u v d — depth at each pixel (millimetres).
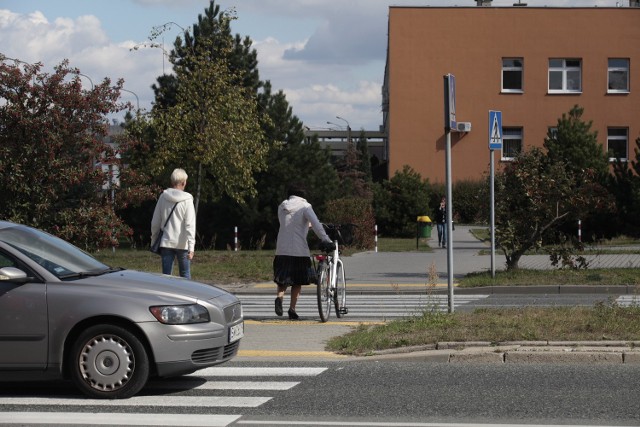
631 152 85875
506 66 87250
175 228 21031
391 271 38625
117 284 14016
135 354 13586
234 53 65562
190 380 15102
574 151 57562
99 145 33750
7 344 13586
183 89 53469
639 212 54562
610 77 86562
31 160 32469
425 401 13273
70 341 13758
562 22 86125
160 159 53875
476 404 13039
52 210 33438
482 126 86812
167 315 13688
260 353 17453
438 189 83375
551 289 29734
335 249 22578
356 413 12617
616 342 16641
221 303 14445
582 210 32594
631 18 85812
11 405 13273
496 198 33312
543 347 16625
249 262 40969
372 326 20281
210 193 57812
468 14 86812
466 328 18234
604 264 37906
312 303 27750
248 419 12352
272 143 60406
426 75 87375
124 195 34781
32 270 13938
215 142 52156
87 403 13406
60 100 32625
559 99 86312
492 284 30281
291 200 22047
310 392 14078
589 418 12172
